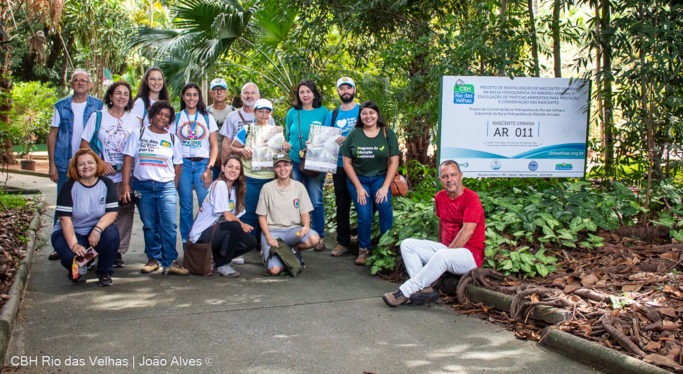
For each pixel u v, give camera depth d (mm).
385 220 6105
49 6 9688
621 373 3473
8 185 12141
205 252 5641
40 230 7629
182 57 11094
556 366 3664
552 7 7238
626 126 6035
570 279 4910
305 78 9281
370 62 10211
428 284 4848
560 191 6207
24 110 18969
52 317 4414
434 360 3736
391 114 9219
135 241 7199
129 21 18875
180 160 5891
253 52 11250
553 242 5805
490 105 6117
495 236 5531
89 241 5117
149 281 5477
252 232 6695
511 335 4211
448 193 5105
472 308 4770
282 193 6000
